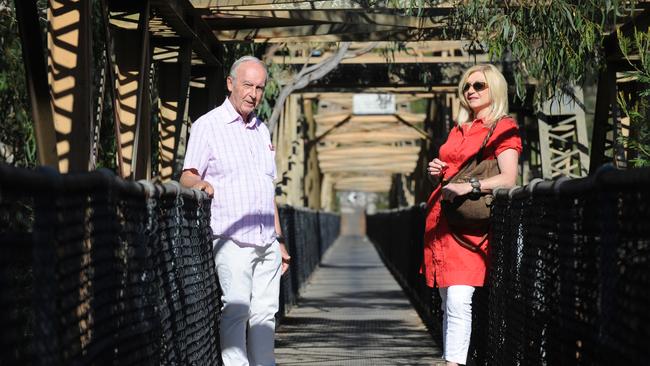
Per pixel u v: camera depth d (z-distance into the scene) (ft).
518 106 88.79
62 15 28.50
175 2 40.81
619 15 42.14
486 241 31.94
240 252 31.32
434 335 55.93
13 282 13.82
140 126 40.29
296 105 132.05
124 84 39.19
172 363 25.63
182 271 27.66
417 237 73.72
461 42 85.61
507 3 43.27
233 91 31.58
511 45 44.09
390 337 57.77
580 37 44.01
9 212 13.46
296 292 85.20
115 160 50.21
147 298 22.79
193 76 55.06
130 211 21.34
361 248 262.06
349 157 237.66
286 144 124.16
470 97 32.09
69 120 28.53
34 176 14.02
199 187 30.53
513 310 28.94
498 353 31.53
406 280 94.38
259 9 46.32
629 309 16.38
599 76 47.96
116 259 19.81
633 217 16.22
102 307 18.49
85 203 17.61
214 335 33.81
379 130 196.65
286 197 123.13
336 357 48.16
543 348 24.64
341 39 56.85
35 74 27.91
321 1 44.47
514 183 31.48
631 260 16.38
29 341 14.42
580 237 20.63
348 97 159.22
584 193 20.07
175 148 47.88
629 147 44.14
